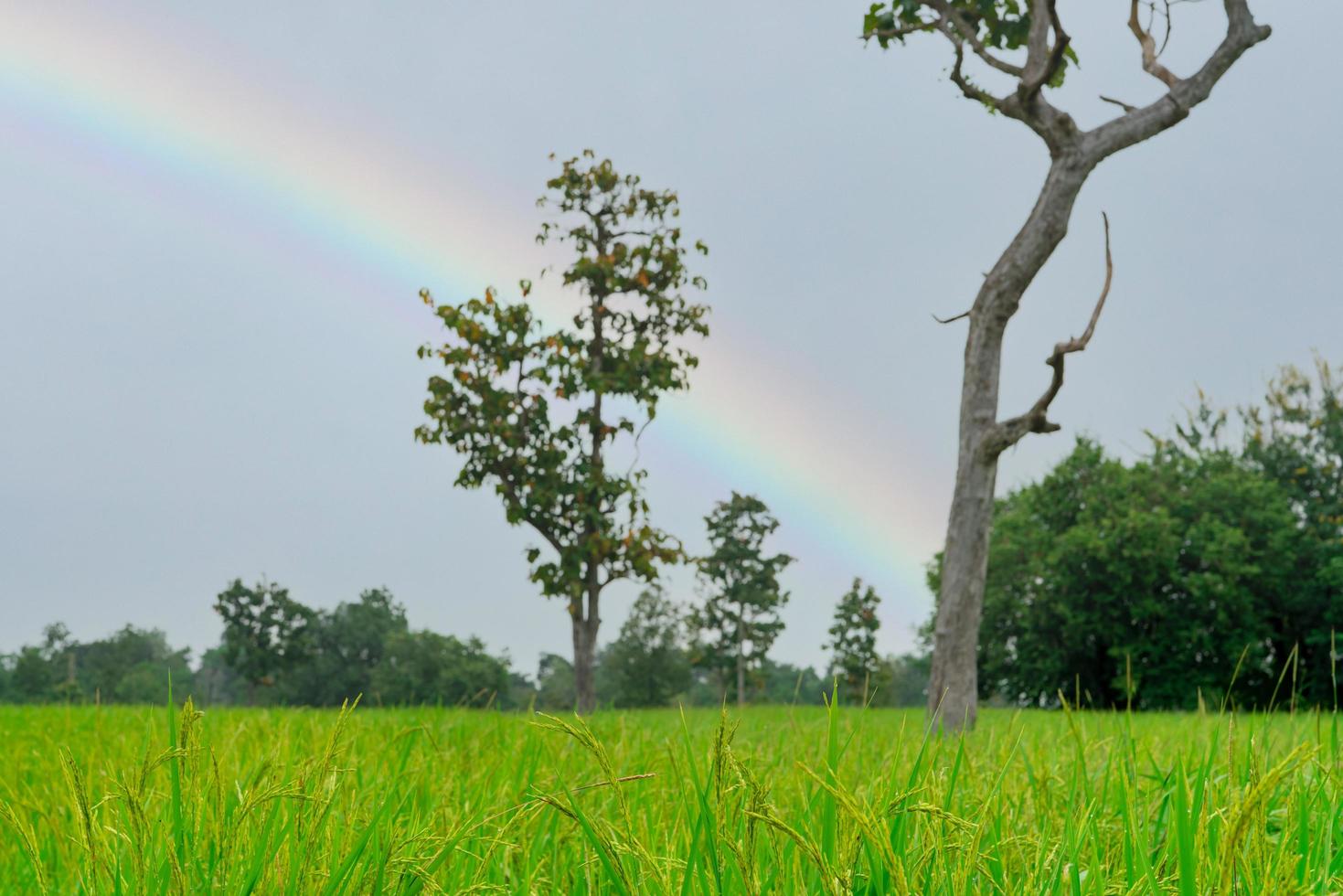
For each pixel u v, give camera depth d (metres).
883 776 2.20
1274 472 36.53
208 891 1.48
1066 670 35.22
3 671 72.75
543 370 23.52
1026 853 1.78
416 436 23.50
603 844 1.47
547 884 1.84
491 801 2.37
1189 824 1.47
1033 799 2.31
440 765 3.10
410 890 1.62
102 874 1.56
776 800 2.27
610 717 5.22
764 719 4.59
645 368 23.67
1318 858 1.65
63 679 71.94
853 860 1.36
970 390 10.23
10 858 2.10
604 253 24.92
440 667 61.16
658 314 25.05
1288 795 2.10
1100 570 34.22
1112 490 35.59
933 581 40.38
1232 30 10.64
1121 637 33.28
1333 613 31.16
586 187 24.94
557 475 22.98
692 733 4.16
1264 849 1.37
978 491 9.97
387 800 2.01
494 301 23.72
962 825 1.54
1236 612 32.31
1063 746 3.34
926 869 1.56
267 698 71.62
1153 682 32.75
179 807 1.67
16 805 2.57
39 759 3.84
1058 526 37.44
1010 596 35.88
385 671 65.19
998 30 12.20
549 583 23.23
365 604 75.38
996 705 37.22
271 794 1.57
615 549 23.34
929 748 2.51
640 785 2.53
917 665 47.53
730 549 43.34
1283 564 32.94
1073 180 10.17
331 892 1.53
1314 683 31.03
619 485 23.42
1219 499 34.53
